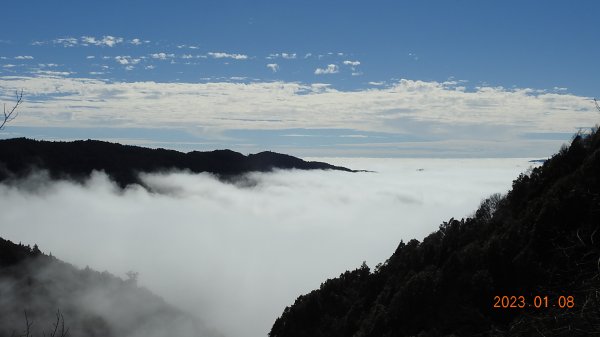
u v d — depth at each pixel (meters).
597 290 6.73
